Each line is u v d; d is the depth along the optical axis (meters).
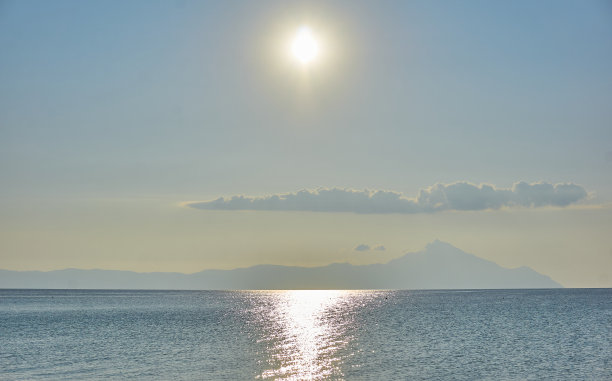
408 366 65.75
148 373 61.41
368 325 118.12
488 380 58.59
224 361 68.69
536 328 109.19
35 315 147.38
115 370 63.00
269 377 59.59
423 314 152.25
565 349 79.12
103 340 89.31
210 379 58.41
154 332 102.12
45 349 78.62
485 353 75.50
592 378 59.75
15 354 74.00
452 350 78.44
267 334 99.56
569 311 160.25
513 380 58.62
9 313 155.75
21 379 58.56
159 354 74.19
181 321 128.12
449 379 58.97
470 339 91.12
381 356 73.06
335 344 84.94
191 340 89.56
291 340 90.00
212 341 88.25
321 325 118.44
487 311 163.25
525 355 73.81
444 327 112.38
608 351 77.19
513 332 101.88
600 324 117.12
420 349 79.38
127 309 179.75
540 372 62.69
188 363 67.31
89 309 178.38
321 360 69.75
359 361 69.12
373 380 58.31
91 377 59.44
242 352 76.12
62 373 61.47
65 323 120.81
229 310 177.38
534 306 189.88
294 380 58.16
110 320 130.25
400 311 167.38
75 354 74.00
